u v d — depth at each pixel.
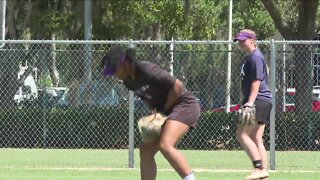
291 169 55.38
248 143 41.91
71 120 70.12
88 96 70.00
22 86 70.50
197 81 69.31
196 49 76.56
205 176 50.62
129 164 55.34
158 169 53.28
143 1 120.56
